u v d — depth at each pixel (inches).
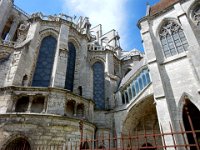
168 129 714.2
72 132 784.3
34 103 848.3
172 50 912.9
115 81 1293.1
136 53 1763.0
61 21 1187.3
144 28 1045.2
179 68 833.5
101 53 1473.9
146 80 973.2
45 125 751.7
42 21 1187.3
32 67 1016.2
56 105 825.5
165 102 771.4
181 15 911.0
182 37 901.2
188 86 767.7
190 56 813.2
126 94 1115.9
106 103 1205.7
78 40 1283.2
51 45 1128.2
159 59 920.9
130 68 1616.6
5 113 753.6
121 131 989.8
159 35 998.4
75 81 1131.3
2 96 820.6
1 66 1125.1
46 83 985.5
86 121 856.9
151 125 1076.5
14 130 722.8
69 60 1174.3
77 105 938.7
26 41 1058.7
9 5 1863.9
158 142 1032.8
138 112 1027.9
